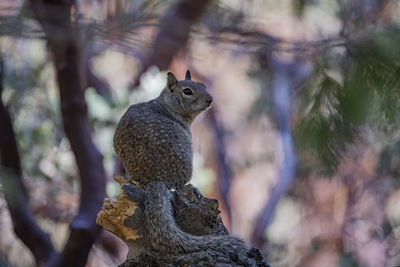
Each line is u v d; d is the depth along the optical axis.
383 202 24.91
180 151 8.84
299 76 22.36
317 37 16.80
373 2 17.92
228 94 25.09
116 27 8.72
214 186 24.12
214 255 7.43
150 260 7.63
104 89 17.23
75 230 13.07
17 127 18.75
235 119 25.66
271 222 24.14
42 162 19.03
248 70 23.20
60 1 9.00
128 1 13.06
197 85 10.43
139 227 7.82
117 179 9.11
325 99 7.29
